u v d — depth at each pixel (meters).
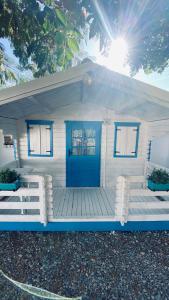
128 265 2.85
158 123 4.41
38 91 2.83
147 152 5.23
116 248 3.19
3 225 3.47
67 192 5.15
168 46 3.78
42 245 3.26
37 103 3.69
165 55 4.00
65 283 2.54
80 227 3.50
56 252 3.11
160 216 3.46
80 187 5.50
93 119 5.20
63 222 3.48
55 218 3.47
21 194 3.36
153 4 2.72
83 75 2.82
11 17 2.53
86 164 5.42
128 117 5.21
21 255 3.03
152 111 3.91
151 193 3.38
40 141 5.25
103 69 2.77
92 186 5.53
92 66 2.73
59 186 5.48
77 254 3.06
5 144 6.79
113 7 2.52
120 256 3.02
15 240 3.38
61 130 5.22
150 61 4.13
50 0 2.59
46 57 3.35
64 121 5.18
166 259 2.96
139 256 3.02
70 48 2.98
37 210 4.20
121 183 3.35
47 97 3.65
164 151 5.47
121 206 3.42
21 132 5.18
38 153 5.31
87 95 4.26
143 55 3.94
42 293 2.40
